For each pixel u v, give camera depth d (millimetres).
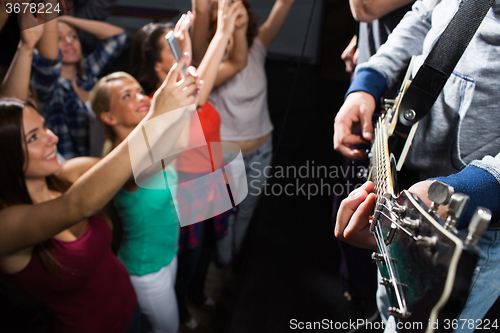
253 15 1378
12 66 1127
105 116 1187
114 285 1075
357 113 1005
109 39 1298
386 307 909
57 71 1181
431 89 740
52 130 1229
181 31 1060
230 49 1347
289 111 1732
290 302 1386
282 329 1334
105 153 1243
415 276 404
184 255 1329
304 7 1654
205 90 1220
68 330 1008
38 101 1167
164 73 1197
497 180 509
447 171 834
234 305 1411
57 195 1030
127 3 1373
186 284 1395
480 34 692
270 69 1791
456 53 701
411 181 902
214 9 1279
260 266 1466
